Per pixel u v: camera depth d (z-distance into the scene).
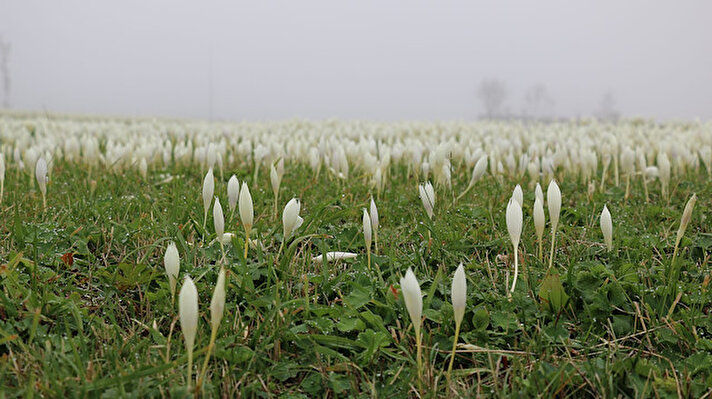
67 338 0.68
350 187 1.37
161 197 1.26
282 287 0.80
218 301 0.58
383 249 0.95
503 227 1.04
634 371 0.67
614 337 0.73
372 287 0.80
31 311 0.72
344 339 0.70
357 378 0.68
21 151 2.00
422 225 0.98
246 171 1.65
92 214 1.10
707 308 0.79
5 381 0.63
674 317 0.76
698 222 1.08
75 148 1.73
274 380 0.68
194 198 1.19
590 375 0.66
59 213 1.08
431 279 0.84
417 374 0.64
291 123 4.56
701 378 0.67
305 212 1.18
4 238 0.95
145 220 1.03
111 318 0.73
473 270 0.90
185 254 0.90
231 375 0.66
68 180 1.52
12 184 1.34
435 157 1.12
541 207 0.82
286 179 1.51
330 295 0.82
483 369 0.67
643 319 0.76
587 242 0.98
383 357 0.71
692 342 0.72
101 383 0.59
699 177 1.68
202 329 0.70
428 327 0.75
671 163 1.87
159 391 0.62
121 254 0.92
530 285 0.82
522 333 0.74
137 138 2.63
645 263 0.90
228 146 2.60
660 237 1.03
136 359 0.66
